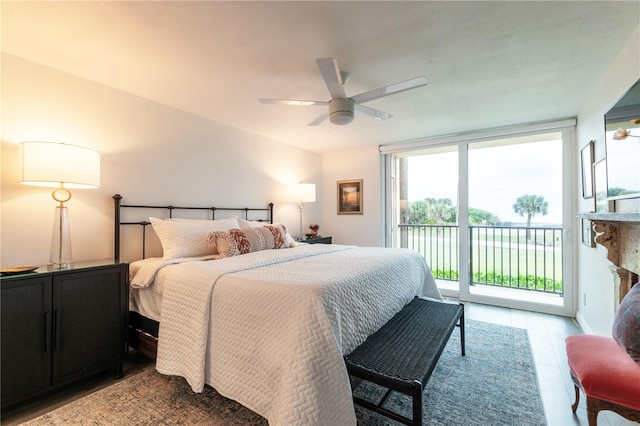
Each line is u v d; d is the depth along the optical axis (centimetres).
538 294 381
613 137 181
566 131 323
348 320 153
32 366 166
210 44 180
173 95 259
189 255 244
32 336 167
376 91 199
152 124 271
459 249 389
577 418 160
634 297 137
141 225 264
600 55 191
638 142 148
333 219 491
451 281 453
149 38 174
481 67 208
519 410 167
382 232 451
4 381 157
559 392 184
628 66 175
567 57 194
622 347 137
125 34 170
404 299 225
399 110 296
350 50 186
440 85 236
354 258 238
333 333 133
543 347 247
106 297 200
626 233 171
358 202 464
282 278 165
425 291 281
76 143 223
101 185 238
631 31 166
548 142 362
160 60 200
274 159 410
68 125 220
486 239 417
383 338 169
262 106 284
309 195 414
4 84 192
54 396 181
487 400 176
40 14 152
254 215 377
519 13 151
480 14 152
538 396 180
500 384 193
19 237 198
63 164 185
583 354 143
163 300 190
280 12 150
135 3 144
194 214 306
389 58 195
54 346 175
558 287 373
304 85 238
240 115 310
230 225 290
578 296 314
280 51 187
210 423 156
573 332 280
